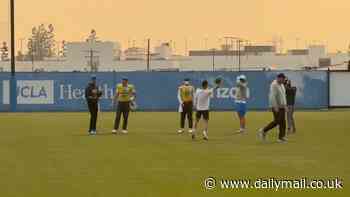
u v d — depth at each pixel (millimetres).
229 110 64062
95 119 38156
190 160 25406
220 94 64938
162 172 22219
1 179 20938
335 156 26469
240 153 27688
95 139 34594
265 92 64938
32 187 19406
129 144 31812
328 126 42719
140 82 65562
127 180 20547
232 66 156000
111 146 30875
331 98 65312
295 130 38375
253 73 64938
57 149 29688
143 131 39781
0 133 38875
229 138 34750
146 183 19938
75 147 30516
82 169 23094
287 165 23812
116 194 18172
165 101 65625
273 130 39562
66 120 50906
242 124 38500
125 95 38344
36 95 65312
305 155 26828
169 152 28188
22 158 26438
